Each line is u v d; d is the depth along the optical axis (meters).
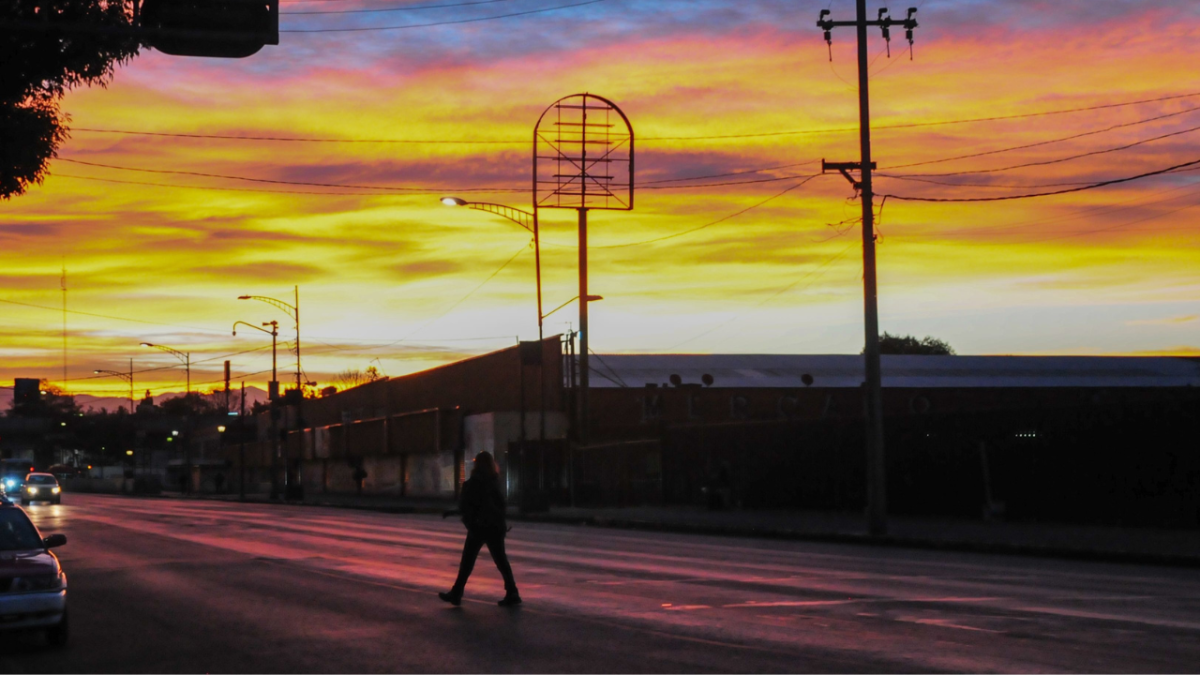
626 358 64.25
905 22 26.89
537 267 44.94
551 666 9.77
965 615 12.44
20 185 16.08
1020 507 28.55
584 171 45.09
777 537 27.64
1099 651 10.12
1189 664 9.52
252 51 11.08
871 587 15.34
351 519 39.91
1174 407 24.91
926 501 31.59
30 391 60.38
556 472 49.47
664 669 9.55
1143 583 15.84
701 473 41.06
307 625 12.41
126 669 10.08
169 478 113.44
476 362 61.56
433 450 62.53
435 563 20.00
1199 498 24.27
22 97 15.48
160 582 17.33
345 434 80.31
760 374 62.94
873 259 26.30
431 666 9.87
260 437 107.88
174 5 10.73
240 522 37.31
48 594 11.07
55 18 14.12
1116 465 26.17
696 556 21.16
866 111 26.58
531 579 16.72
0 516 12.33
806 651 10.25
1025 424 28.53
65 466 140.75
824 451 35.53
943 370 65.69
